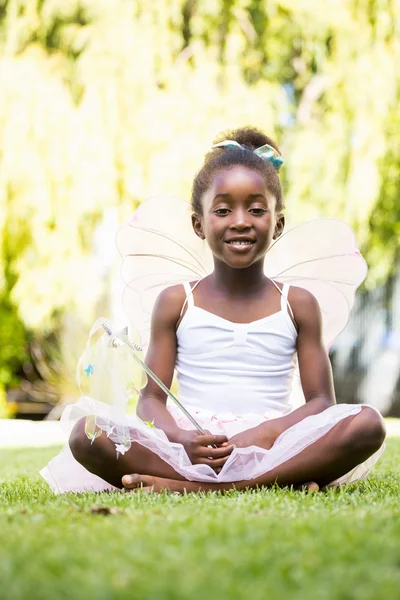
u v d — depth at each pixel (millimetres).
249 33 11867
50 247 11141
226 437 3221
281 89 11844
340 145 11477
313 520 2252
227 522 2180
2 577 1656
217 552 1813
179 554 1810
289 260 4055
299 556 1810
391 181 12453
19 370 14195
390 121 11727
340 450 3189
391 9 11414
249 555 1800
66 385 13219
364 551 1853
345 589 1574
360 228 11781
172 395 3285
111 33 10789
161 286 4027
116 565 1713
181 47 11586
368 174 11375
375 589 1576
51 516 2414
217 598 1502
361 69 11305
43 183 10828
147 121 10844
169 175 10758
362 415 3211
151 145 10867
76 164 10766
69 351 13234
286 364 3672
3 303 13453
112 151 10852
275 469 3221
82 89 11211
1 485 3793
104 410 3156
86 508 2574
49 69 11125
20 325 13461
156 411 3471
